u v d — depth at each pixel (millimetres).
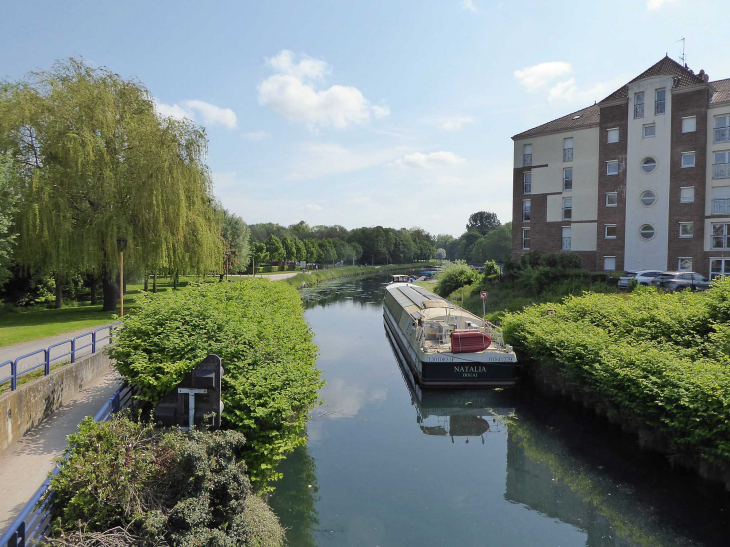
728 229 28609
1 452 8070
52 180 21172
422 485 10055
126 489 5789
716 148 28969
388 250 126812
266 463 7859
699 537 7879
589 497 9375
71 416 10086
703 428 8477
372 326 31734
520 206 38250
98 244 21781
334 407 15031
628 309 15508
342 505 9203
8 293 27312
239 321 10625
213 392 6875
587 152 34812
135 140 23078
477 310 28109
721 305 13320
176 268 25359
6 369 11375
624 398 10742
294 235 141750
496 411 14430
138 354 8695
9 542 4820
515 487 9938
